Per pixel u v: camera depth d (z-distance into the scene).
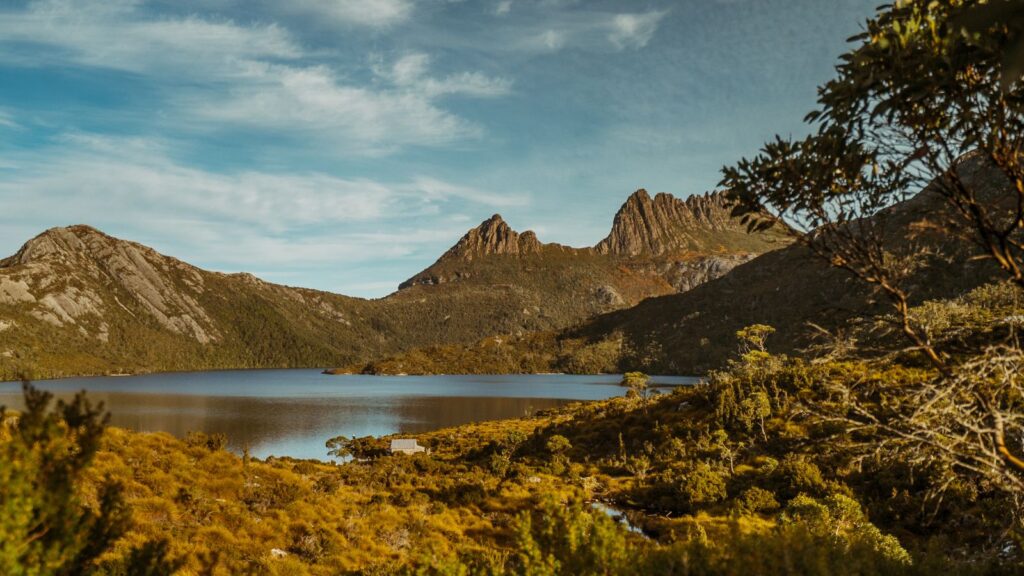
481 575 8.20
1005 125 3.58
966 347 4.20
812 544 6.93
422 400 166.88
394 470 42.88
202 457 26.19
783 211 4.63
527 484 39.97
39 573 4.71
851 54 3.94
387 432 99.50
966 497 23.58
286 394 189.38
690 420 57.22
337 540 19.59
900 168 4.07
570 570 7.03
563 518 7.42
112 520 5.37
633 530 30.22
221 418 115.12
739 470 41.31
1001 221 3.83
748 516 29.62
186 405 143.00
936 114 3.75
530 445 66.25
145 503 18.25
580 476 46.81
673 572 6.59
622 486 41.72
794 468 34.97
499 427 92.44
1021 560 8.19
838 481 32.97
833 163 4.21
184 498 19.91
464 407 145.50
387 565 16.11
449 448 74.12
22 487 4.67
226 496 22.39
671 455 49.44
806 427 47.16
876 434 4.54
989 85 3.41
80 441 5.11
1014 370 3.93
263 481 25.69
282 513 20.61
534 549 7.22
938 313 4.25
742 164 4.69
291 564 15.88
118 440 24.33
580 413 82.00
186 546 15.41
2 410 5.09
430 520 23.92
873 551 7.96
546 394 190.00
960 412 4.05
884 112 3.85
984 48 3.05
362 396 182.00
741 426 51.66
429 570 9.39
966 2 2.95
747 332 72.19
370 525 21.91
